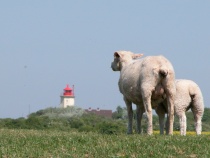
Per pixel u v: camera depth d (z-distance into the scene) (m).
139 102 27.38
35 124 56.56
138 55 30.59
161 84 25.94
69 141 22.28
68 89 123.25
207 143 21.42
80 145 21.45
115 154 19.62
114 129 47.59
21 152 20.14
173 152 19.75
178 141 21.75
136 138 22.73
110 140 22.31
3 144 22.02
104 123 52.94
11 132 27.98
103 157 19.17
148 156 19.22
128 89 27.31
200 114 30.16
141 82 26.09
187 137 23.05
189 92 29.75
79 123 63.09
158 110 28.66
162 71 25.47
